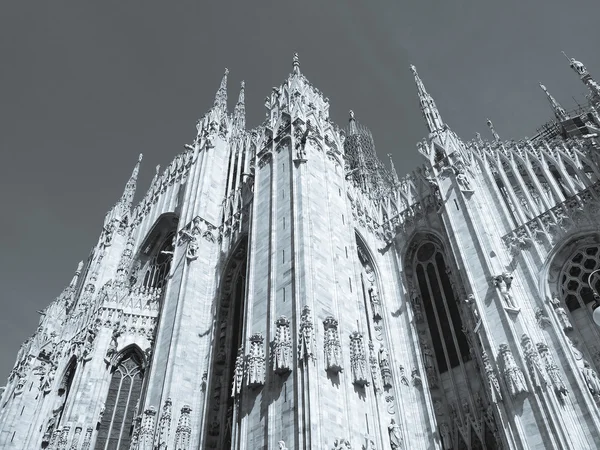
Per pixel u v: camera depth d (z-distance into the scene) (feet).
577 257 82.99
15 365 138.21
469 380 86.84
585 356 73.82
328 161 104.22
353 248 93.81
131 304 122.72
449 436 83.56
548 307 78.84
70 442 96.63
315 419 61.57
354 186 121.60
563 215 86.12
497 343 77.25
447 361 91.86
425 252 107.76
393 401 89.61
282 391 67.97
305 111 109.19
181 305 104.68
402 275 106.42
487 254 86.33
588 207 83.46
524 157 100.37
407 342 97.50
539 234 87.35
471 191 96.32
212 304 107.96
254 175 108.88
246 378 72.74
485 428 79.92
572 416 66.90
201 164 142.61
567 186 89.92
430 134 113.09
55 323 141.90
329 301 77.87
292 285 77.41
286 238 85.71
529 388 70.13
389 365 94.02
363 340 76.13
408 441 84.12
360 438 67.26
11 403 122.42
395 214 117.39
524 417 68.90
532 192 97.40
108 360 111.04
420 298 102.83
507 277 81.56
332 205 95.81
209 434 87.04
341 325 76.95
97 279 147.54
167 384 92.63
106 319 117.19
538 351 73.20
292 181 93.40
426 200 110.52
